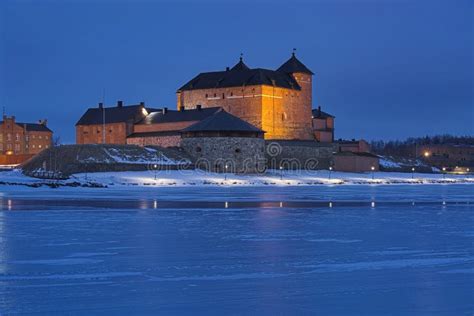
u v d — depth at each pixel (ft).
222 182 338.13
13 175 327.67
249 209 159.22
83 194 223.71
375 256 84.28
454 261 80.33
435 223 126.62
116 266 76.74
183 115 469.16
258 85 479.41
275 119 489.67
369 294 62.64
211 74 522.88
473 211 156.46
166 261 80.28
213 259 81.97
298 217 138.31
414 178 444.55
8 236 103.30
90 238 101.35
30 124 620.08
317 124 556.51
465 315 55.57
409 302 59.77
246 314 55.57
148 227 117.19
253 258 82.69
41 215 139.33
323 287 65.62
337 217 138.72
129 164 360.07
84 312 55.72
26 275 71.05
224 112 412.98
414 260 81.25
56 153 363.35
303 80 518.78
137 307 57.52
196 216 139.23
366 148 540.93
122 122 495.82
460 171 640.99
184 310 56.65
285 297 61.41
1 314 54.90
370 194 239.71
